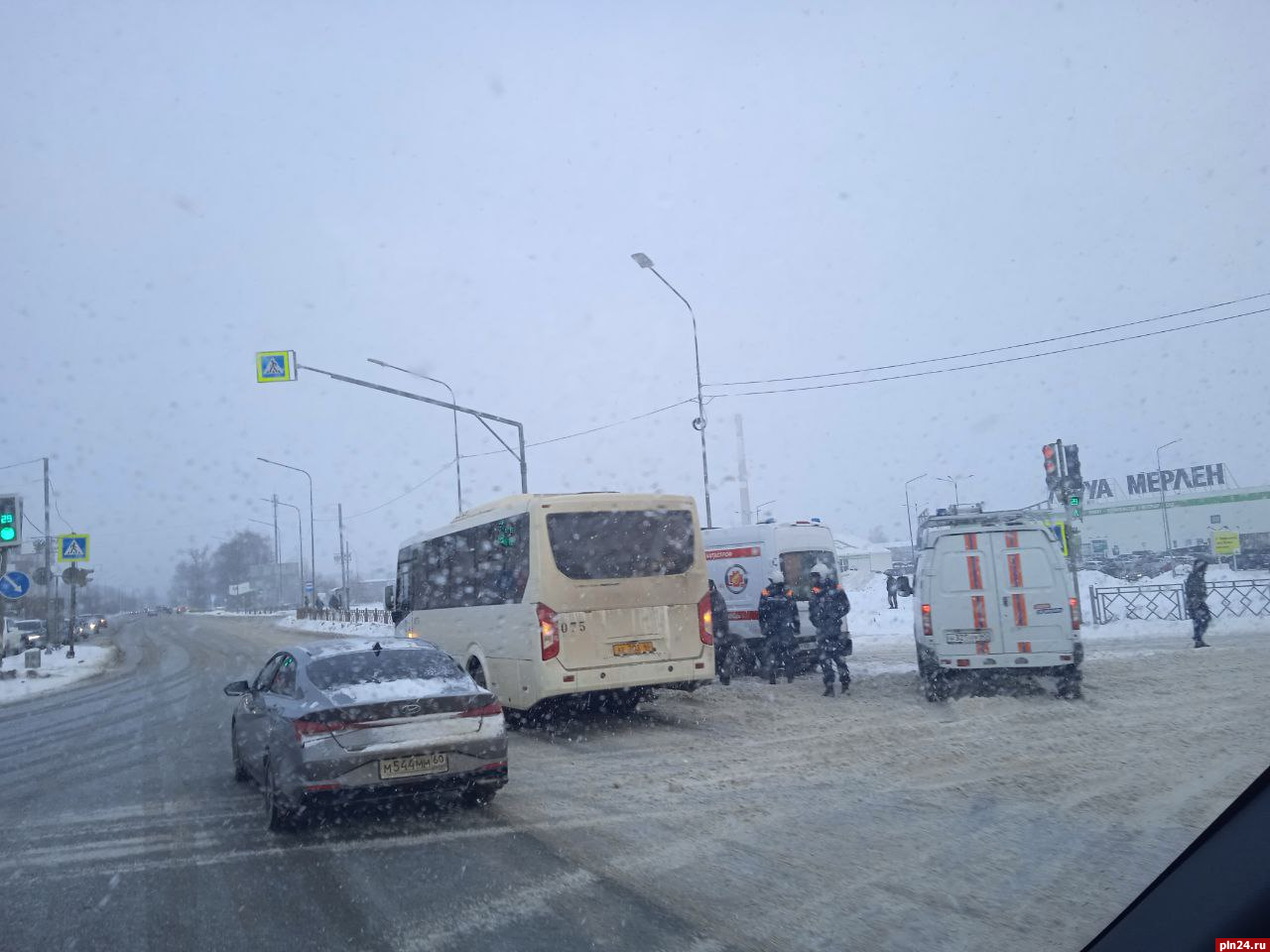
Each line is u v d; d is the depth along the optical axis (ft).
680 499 39.68
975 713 36.19
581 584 37.22
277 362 67.51
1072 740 30.07
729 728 36.86
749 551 54.60
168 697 60.90
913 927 15.65
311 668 25.86
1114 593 81.51
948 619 39.93
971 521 42.01
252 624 202.18
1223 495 162.20
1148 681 42.29
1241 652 51.88
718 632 51.70
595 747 34.55
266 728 25.36
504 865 20.25
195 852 22.33
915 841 20.34
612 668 37.14
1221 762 25.90
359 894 18.70
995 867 18.39
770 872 18.86
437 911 17.54
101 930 17.25
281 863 21.15
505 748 24.81
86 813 26.99
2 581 76.33
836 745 31.68
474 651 43.39
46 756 38.86
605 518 38.29
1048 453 67.51
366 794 22.86
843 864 19.08
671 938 15.71
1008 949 14.65
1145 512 169.27
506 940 15.94
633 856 20.40
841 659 44.27
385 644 28.12
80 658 109.60
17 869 21.35
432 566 51.19
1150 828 20.36
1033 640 39.32
